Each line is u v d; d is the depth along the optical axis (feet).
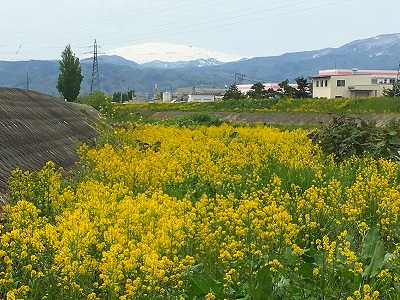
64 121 74.59
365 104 190.19
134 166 39.14
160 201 29.35
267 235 22.00
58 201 29.86
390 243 25.91
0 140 45.34
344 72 336.29
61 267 19.26
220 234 23.50
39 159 46.91
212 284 19.01
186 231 24.48
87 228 22.06
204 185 38.42
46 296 18.71
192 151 53.01
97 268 19.85
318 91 287.48
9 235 20.94
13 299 16.48
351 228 27.76
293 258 21.24
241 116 189.57
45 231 21.76
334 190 32.83
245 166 45.19
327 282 20.08
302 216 28.71
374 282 19.89
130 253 19.67
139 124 85.71
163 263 18.85
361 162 47.70
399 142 50.65
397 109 179.11
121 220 24.03
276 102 208.85
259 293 18.48
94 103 138.10
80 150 49.19
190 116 116.98
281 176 41.70
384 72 376.89
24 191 32.32
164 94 452.76
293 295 19.48
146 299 18.48
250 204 25.43
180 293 19.15
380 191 32.09
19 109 63.31
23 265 20.38
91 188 31.96
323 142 53.06
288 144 59.06
